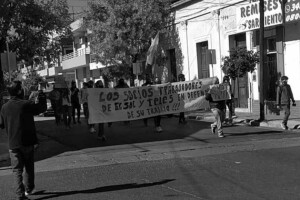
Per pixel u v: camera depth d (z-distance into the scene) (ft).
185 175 26.63
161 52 95.25
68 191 24.32
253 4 60.80
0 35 54.49
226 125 53.88
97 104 43.98
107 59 90.33
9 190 25.55
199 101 49.06
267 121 52.49
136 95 45.83
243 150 34.96
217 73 74.38
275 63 60.95
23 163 23.40
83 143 44.55
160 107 47.34
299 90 55.93
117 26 84.64
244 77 68.28
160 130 49.39
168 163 31.19
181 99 48.42
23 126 22.99
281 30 58.34
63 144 44.96
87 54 144.05
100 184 25.62
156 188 23.71
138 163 32.01
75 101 66.54
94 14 89.92
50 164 34.01
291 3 53.47
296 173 25.62
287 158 30.53
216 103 43.45
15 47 57.62
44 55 62.49
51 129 61.31
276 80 60.54
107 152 38.01
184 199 21.03
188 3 83.10
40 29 58.95
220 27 72.49
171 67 94.22
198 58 82.07
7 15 53.47
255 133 45.06
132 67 88.53
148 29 84.48
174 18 88.94
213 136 44.06
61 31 62.85
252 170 27.12
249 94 66.23
